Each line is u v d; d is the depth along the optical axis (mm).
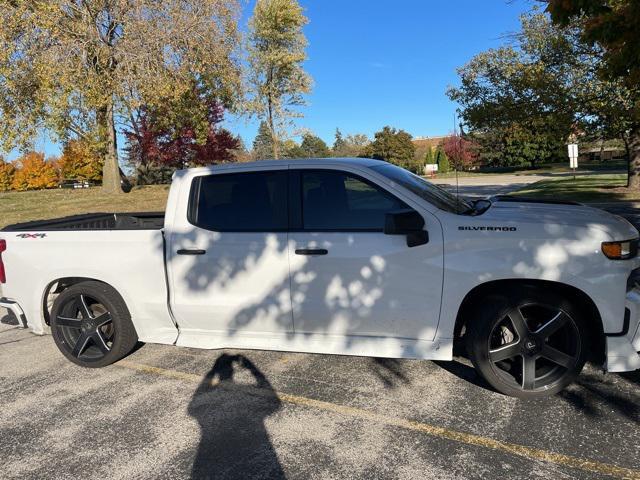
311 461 2904
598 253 3209
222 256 3920
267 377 4066
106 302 4270
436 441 3035
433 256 3449
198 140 24062
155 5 17797
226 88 22609
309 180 3820
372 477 2730
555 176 37094
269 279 3820
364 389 3764
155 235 4129
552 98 16375
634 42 5664
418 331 3578
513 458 2826
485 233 3389
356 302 3635
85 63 17094
